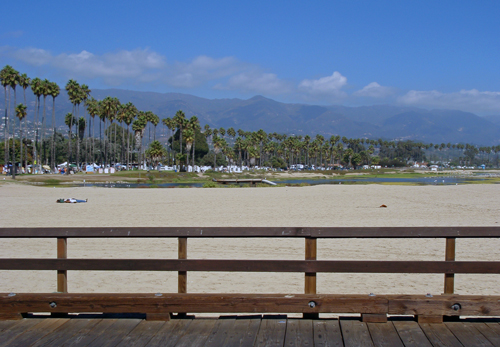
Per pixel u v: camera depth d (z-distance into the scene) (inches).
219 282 310.2
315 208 847.1
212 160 5310.0
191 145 4008.4
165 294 188.7
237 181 2399.1
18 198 1171.9
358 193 1275.8
